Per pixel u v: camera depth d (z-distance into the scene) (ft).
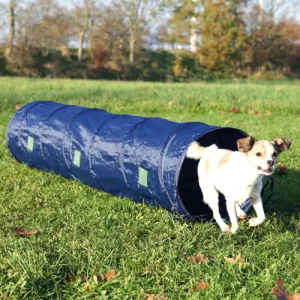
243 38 175.32
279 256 15.90
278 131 37.88
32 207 20.94
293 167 26.86
